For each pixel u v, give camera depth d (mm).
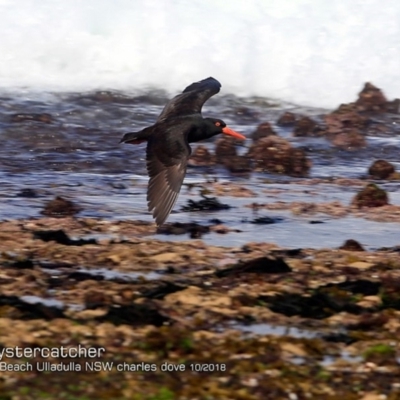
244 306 41406
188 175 73000
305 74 104750
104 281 44031
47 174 71875
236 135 46312
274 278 45500
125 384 33250
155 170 42062
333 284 44531
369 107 94500
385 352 36812
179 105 46312
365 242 54812
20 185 67938
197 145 83312
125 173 73375
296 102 101625
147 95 98125
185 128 44562
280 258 47250
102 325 38125
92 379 33531
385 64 107062
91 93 95875
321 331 39344
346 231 57406
